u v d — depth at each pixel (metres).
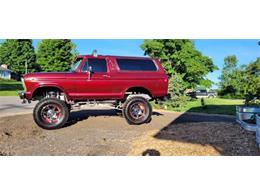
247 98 11.78
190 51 31.88
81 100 9.28
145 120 9.54
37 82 8.73
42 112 8.69
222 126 8.70
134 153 6.26
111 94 9.38
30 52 68.56
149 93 9.78
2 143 7.09
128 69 9.52
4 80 59.91
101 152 6.37
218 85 46.12
